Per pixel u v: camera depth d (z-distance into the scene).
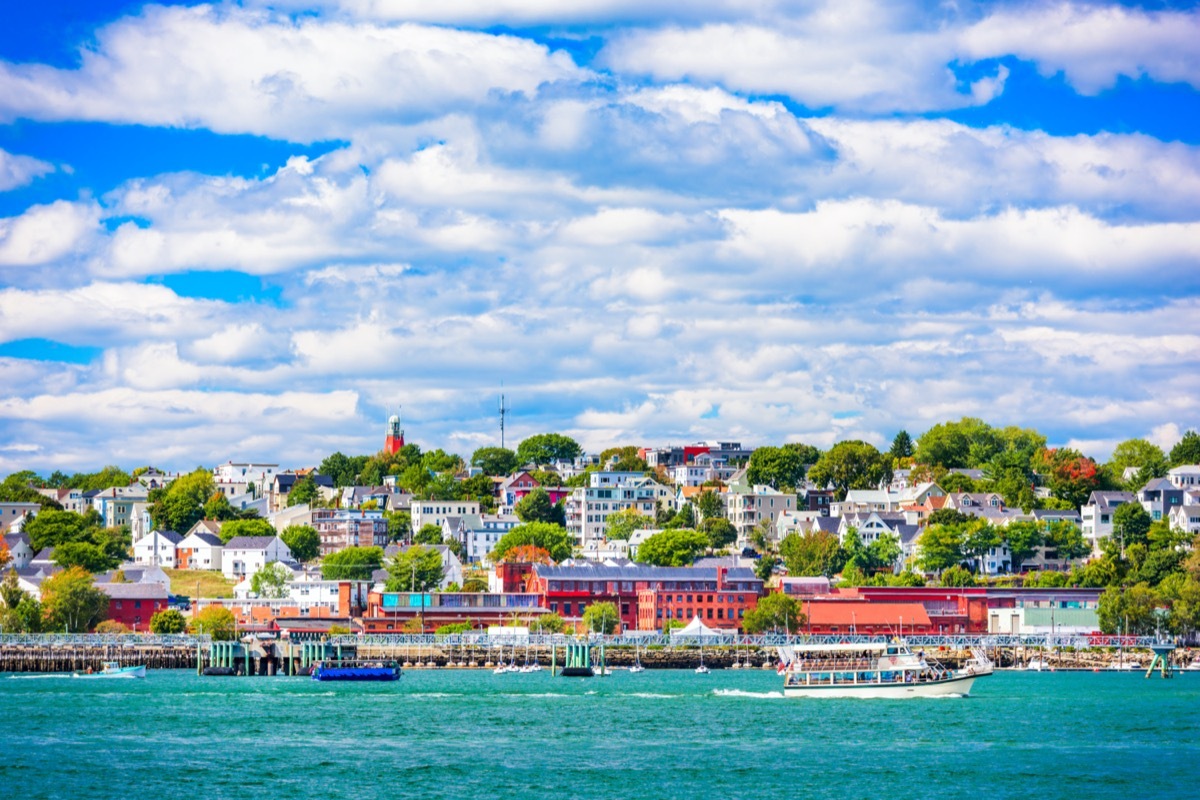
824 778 181.00
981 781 179.88
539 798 168.62
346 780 177.25
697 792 172.38
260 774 180.25
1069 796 172.00
